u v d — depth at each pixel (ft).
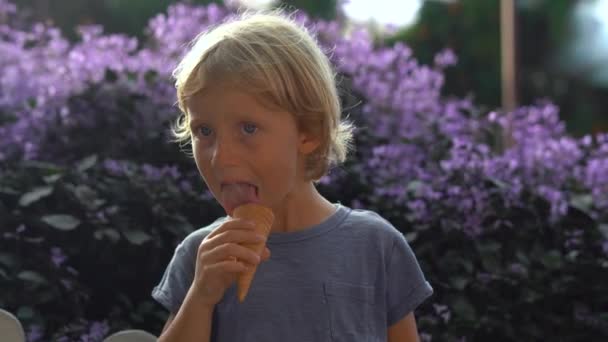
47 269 9.73
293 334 5.18
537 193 11.29
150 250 10.39
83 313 10.04
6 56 14.14
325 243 5.39
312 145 5.09
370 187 11.74
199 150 4.83
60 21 20.34
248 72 4.73
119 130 12.36
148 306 10.19
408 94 13.91
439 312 9.96
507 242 10.98
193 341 4.86
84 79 12.96
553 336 10.74
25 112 12.54
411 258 5.63
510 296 10.62
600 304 10.98
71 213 10.18
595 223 11.16
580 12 27.68
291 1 25.25
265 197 4.81
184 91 4.86
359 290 5.35
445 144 12.77
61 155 12.28
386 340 5.45
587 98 27.61
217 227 5.09
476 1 26.96
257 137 4.73
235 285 5.29
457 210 10.89
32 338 9.14
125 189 10.52
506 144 13.83
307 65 5.00
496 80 26.73
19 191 10.28
